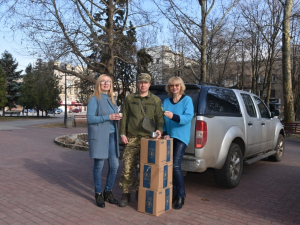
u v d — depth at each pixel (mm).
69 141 10648
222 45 16359
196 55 18953
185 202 4270
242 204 4199
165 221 3531
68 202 4223
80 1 9078
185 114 3873
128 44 11320
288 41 16656
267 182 5508
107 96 4105
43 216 3670
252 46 19688
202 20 11000
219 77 19609
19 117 40594
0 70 38094
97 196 4047
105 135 3877
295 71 28953
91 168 6656
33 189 4875
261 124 6184
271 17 18375
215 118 4430
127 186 4070
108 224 3434
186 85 4684
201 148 4133
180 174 3979
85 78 10438
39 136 14047
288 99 16969
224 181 4746
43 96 39969
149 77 3951
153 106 3959
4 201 4230
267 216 3742
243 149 5320
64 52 9188
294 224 3496
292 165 7242
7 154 8461
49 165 6953
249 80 29281
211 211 3896
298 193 4793
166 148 3742
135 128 3986
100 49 10062
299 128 15273
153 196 3693
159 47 21406
